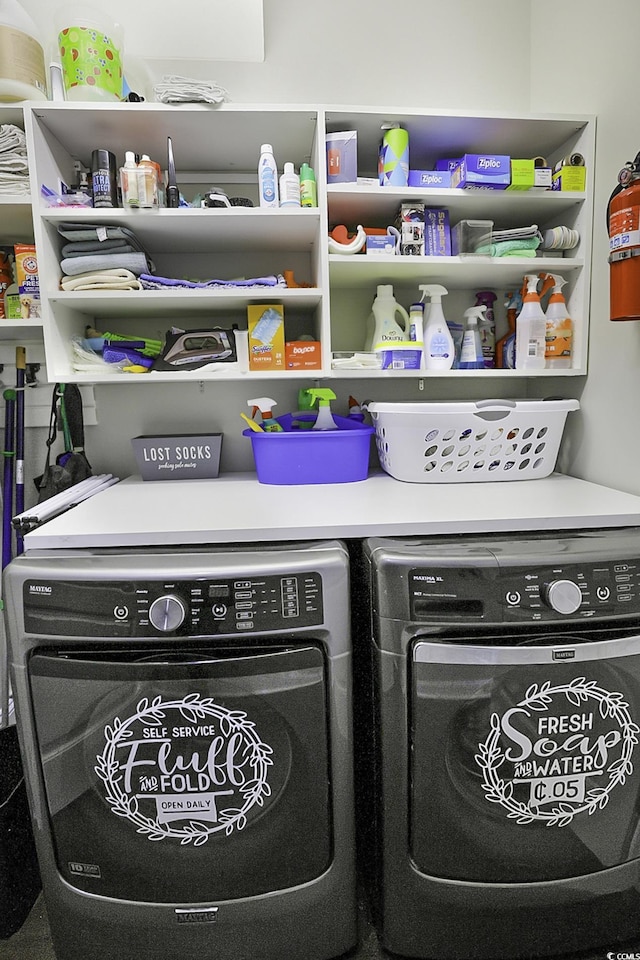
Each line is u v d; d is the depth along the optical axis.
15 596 0.93
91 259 1.38
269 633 0.93
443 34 1.70
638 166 1.15
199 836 0.97
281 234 1.53
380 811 1.01
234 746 0.95
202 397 1.75
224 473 1.75
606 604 0.95
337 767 0.99
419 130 1.47
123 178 1.33
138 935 1.01
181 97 1.32
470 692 0.94
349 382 1.79
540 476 1.49
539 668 0.94
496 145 1.56
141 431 1.75
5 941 1.14
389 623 0.95
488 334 1.69
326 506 1.20
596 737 0.97
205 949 1.01
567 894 1.02
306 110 1.35
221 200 1.40
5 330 1.50
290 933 1.02
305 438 1.47
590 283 1.47
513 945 1.04
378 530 1.04
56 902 1.01
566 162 1.43
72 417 1.62
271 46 1.65
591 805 0.99
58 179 1.45
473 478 1.47
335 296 1.74
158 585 0.92
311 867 1.01
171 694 0.93
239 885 1.00
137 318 1.70
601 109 1.39
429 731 0.96
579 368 1.50
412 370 1.48
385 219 1.61
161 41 1.59
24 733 0.96
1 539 1.67
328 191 1.39
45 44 1.56
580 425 1.55
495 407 1.37
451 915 1.02
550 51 1.61
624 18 1.28
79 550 1.01
